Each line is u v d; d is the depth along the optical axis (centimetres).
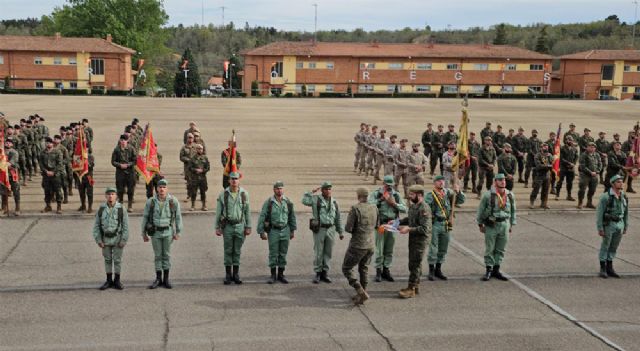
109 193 1178
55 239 1523
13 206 1862
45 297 1141
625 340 999
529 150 2316
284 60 8675
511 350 955
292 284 1246
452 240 1590
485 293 1214
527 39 15975
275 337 985
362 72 8825
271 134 3556
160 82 12275
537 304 1157
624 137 3688
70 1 9569
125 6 9519
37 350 919
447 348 958
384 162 2206
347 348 950
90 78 8369
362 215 1134
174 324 1028
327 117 4584
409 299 1174
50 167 1750
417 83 8962
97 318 1048
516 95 8525
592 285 1271
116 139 3186
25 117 4056
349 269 1139
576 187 2367
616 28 16375
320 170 2531
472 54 9012
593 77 9150
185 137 1956
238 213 1228
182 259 1391
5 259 1359
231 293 1186
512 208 1296
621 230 1315
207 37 17762
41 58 8269
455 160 1404
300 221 1753
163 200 1201
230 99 6762
